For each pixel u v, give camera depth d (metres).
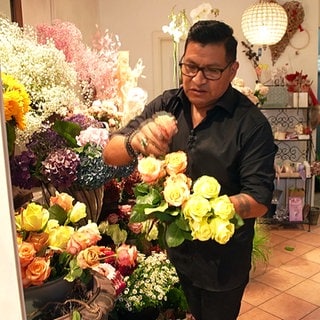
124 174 1.64
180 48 3.43
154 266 1.91
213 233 1.02
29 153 1.46
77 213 1.17
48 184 1.56
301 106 4.36
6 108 1.21
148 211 1.07
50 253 1.12
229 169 1.37
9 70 1.42
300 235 4.22
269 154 1.32
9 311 0.63
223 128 1.36
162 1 4.48
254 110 1.37
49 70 1.53
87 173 1.49
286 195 4.65
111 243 1.91
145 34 4.54
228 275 1.49
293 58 4.51
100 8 4.46
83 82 2.09
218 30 1.25
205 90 1.29
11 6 2.20
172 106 1.51
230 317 1.58
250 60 4.52
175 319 1.97
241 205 1.23
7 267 0.62
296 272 3.33
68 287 1.15
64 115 1.66
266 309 2.78
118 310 1.86
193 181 1.40
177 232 1.08
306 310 2.77
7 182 0.60
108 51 2.37
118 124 2.08
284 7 4.40
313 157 4.68
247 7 4.43
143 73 4.59
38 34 1.96
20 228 1.07
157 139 1.18
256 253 3.13
